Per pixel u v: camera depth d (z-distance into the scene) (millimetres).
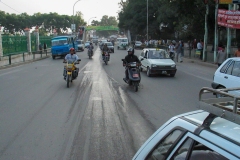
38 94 10891
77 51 45844
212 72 17922
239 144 1826
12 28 65062
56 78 15328
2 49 26172
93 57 31641
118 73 17078
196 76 16000
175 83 13453
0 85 13258
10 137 6090
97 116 7652
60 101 9578
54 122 7137
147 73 16016
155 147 2535
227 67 8945
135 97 10164
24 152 5281
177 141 2268
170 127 2467
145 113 7914
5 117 7668
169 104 8984
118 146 5516
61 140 5871
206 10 24297
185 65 22531
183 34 32344
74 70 13148
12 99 10031
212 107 2150
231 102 2439
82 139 5914
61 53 31062
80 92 11164
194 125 2227
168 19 46438
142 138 5930
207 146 1960
